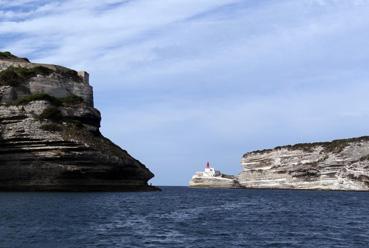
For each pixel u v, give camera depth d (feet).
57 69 410.11
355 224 188.85
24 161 334.24
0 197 274.16
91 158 339.16
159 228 163.22
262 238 146.92
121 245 128.16
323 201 351.67
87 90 413.59
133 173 381.19
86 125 367.86
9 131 335.26
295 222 190.80
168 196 372.38
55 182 333.62
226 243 136.67
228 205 289.94
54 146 333.21
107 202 260.62
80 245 125.59
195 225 174.29
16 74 376.27
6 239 130.00
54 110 348.79
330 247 133.69
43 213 192.24
